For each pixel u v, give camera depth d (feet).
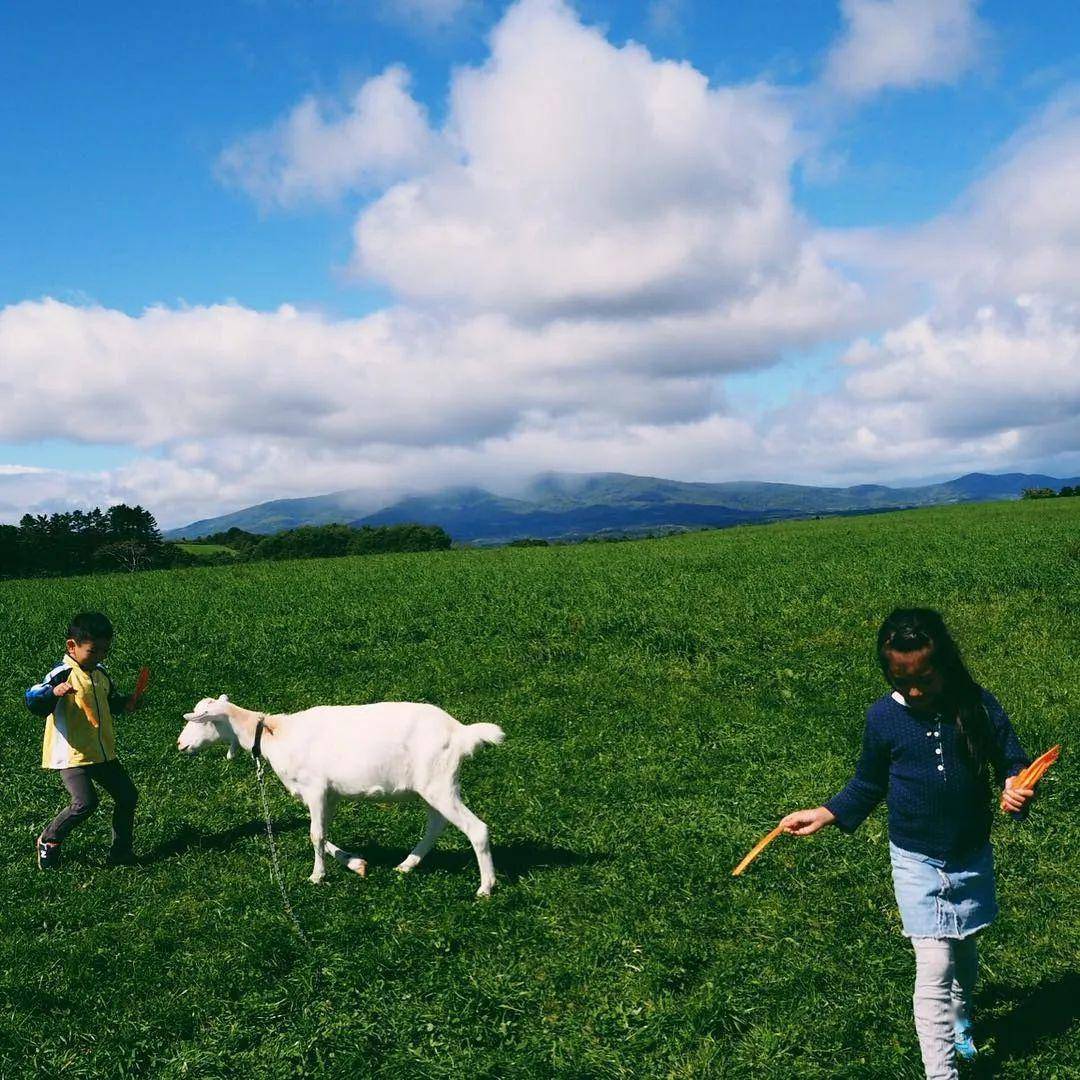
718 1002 18.75
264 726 26.21
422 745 24.36
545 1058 17.60
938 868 14.58
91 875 27.84
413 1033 18.53
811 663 49.90
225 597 90.84
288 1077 17.34
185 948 22.62
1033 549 94.22
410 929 22.68
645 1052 17.69
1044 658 47.78
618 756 37.32
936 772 14.32
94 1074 17.69
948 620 59.62
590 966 20.53
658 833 28.58
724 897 23.77
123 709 29.09
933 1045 14.29
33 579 131.75
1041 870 24.48
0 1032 18.88
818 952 20.83
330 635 66.18
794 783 32.55
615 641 58.54
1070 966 19.67
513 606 73.92
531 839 28.66
